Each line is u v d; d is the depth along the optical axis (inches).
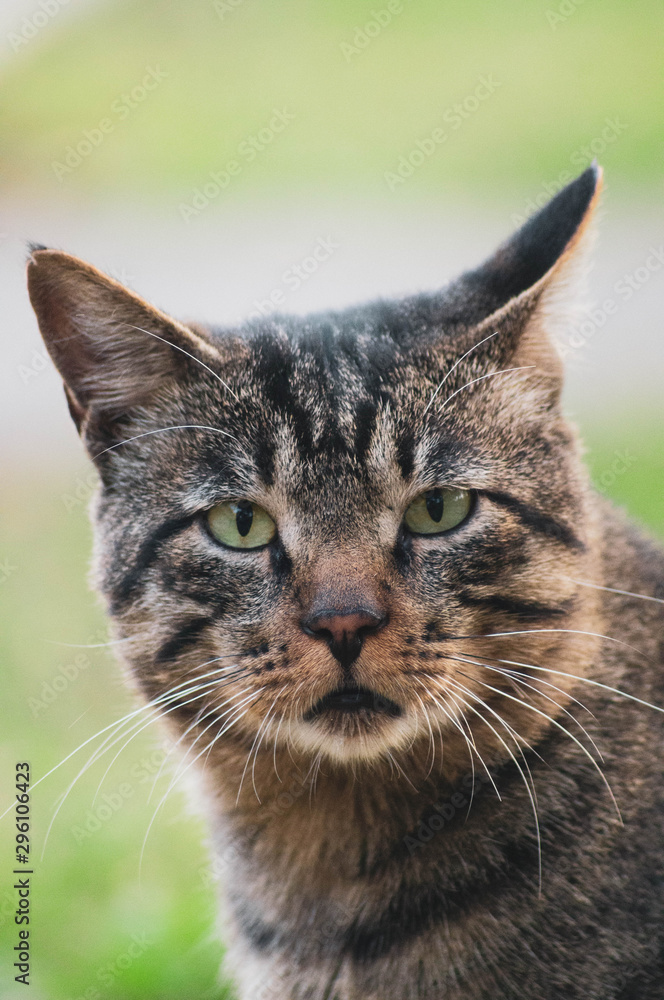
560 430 183.6
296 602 163.5
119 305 176.4
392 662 161.9
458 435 171.8
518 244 199.5
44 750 286.8
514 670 172.4
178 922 236.2
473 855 173.2
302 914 185.0
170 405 180.7
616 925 165.5
